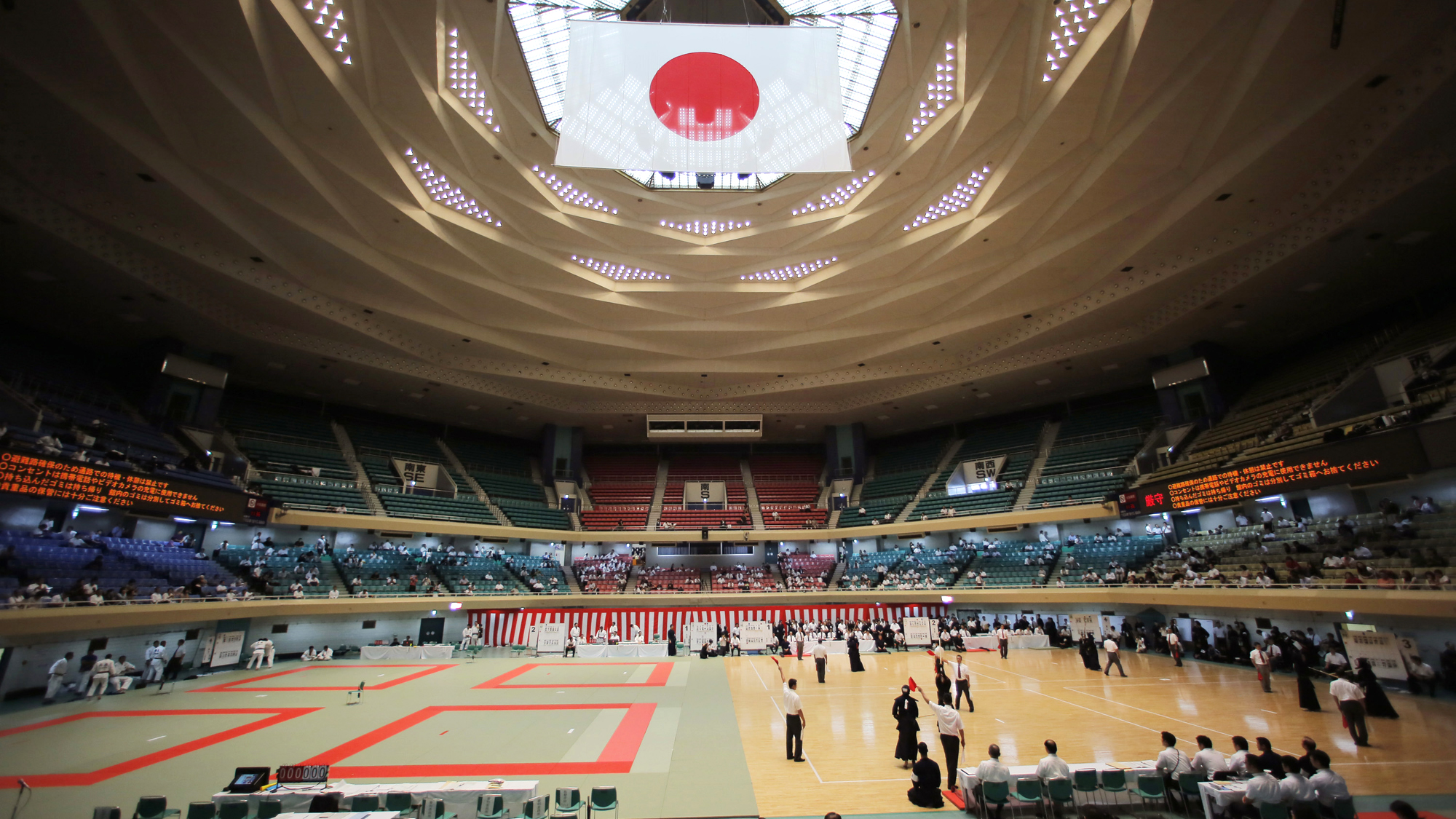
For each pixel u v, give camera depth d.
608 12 20.05
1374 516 17.69
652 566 38.06
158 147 17.34
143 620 17.64
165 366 25.25
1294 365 26.39
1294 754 10.04
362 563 28.08
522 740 11.84
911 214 25.12
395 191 21.84
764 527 37.75
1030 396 35.88
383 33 17.31
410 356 30.05
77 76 15.09
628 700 15.97
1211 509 22.36
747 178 26.70
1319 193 17.67
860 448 40.25
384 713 14.46
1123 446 31.64
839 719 13.40
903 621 27.75
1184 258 21.83
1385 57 13.96
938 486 37.09
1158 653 22.95
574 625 30.11
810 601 31.14
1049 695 15.24
